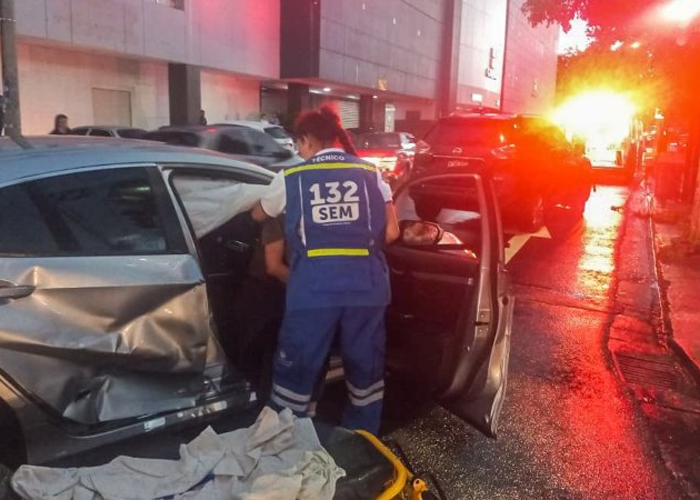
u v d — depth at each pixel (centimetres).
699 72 1041
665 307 682
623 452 382
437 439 385
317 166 297
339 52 2619
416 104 4003
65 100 1686
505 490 338
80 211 275
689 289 737
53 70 1644
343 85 2762
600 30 934
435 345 355
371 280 295
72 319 259
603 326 615
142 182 300
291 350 298
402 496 237
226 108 2344
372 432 315
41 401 253
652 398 463
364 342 303
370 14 2878
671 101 1337
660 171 1866
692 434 410
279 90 2717
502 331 352
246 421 320
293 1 2398
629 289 752
